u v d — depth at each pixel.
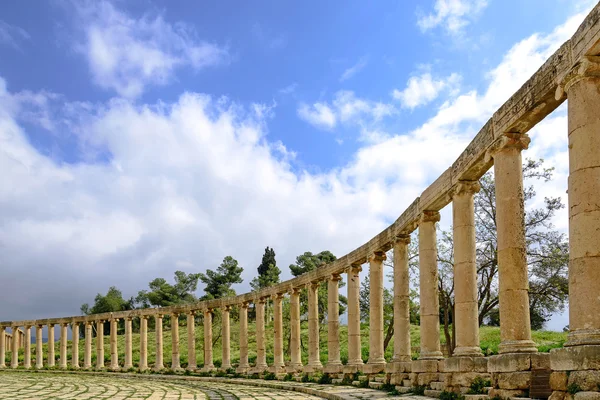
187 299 106.31
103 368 60.84
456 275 23.05
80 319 64.88
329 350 38.34
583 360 13.54
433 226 27.08
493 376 18.41
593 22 14.10
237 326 86.50
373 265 34.06
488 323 62.19
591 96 14.77
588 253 14.27
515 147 19.23
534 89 17.19
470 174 22.64
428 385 24.41
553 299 41.78
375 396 24.03
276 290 46.31
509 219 18.80
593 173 14.50
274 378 43.28
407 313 29.88
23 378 47.31
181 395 29.27
